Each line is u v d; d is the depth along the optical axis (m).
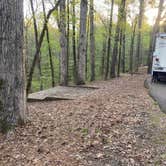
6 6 4.34
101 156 3.58
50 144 4.02
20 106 4.64
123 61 20.70
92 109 5.80
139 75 16.38
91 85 10.79
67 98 7.74
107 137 4.15
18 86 4.58
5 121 4.52
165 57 11.55
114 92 8.16
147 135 4.29
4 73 4.46
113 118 5.05
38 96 8.13
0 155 3.86
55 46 17.39
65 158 3.56
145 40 30.39
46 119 5.20
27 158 3.68
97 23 17.09
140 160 3.48
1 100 4.50
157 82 11.66
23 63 4.63
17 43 4.48
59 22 11.49
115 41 15.20
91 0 11.07
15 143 4.17
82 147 3.84
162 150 3.76
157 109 5.93
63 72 11.76
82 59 11.23
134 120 4.98
